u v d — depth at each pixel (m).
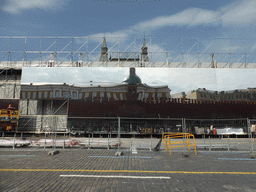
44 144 12.92
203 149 12.70
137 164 7.54
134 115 25.70
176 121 25.62
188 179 5.43
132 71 26.88
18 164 7.44
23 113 25.69
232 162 8.05
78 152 10.78
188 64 32.31
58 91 26.06
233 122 26.23
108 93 26.12
